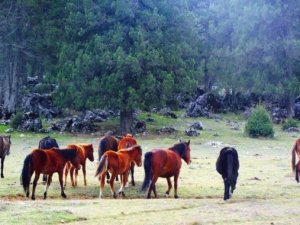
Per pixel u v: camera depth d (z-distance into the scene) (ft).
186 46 164.35
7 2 187.11
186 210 58.39
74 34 163.02
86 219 53.21
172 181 81.35
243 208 59.57
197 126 167.94
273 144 141.59
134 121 167.94
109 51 154.92
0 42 186.91
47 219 52.03
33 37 185.37
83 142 139.54
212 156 114.62
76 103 155.43
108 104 153.58
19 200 64.59
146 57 152.87
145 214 55.77
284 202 64.49
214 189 75.25
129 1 157.58
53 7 177.88
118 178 82.99
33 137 146.00
